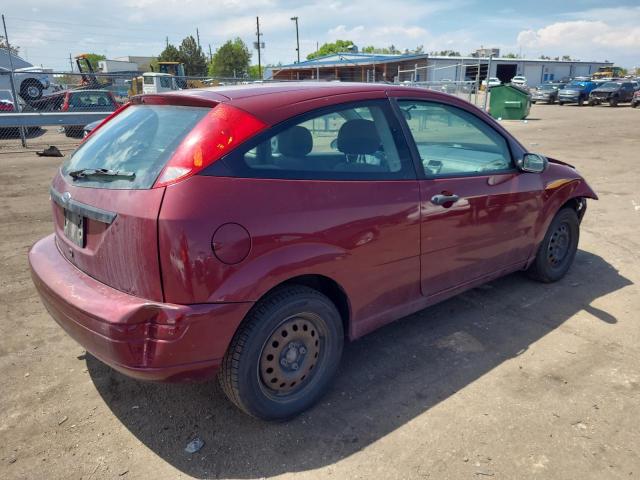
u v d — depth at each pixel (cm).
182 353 235
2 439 268
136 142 273
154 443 266
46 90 2220
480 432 271
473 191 354
